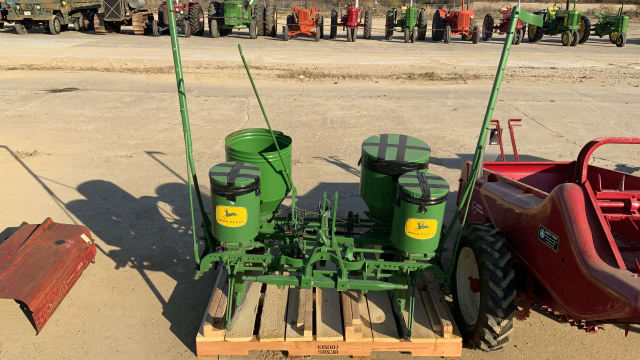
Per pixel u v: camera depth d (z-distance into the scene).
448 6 52.62
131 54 19.03
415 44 25.17
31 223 5.92
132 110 11.34
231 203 3.59
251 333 3.80
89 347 3.94
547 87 15.17
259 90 13.73
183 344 4.00
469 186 3.74
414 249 3.67
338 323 3.94
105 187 7.06
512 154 8.92
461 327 4.08
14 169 7.63
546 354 3.99
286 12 44.34
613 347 4.10
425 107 12.29
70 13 25.81
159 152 8.61
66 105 11.62
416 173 3.85
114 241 5.57
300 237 4.30
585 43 28.05
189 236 5.73
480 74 17.05
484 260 3.64
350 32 25.03
